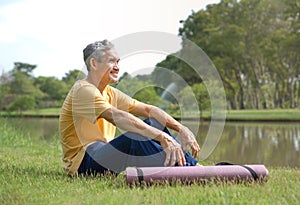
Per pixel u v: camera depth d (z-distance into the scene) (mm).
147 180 3830
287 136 15414
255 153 10453
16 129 11641
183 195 3354
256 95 39719
